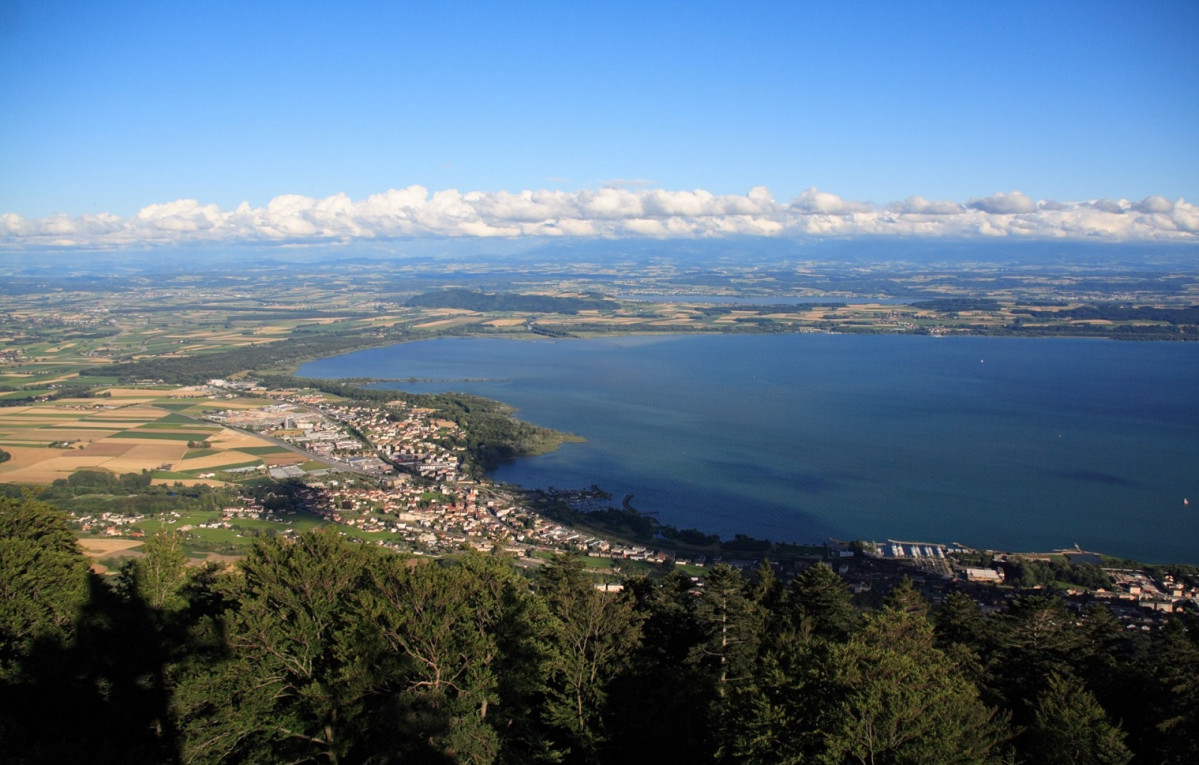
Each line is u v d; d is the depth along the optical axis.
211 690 59.12
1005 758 55.59
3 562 70.38
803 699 51.03
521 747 61.91
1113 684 70.50
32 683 65.69
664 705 65.25
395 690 61.47
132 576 75.69
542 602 69.31
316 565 66.81
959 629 83.00
